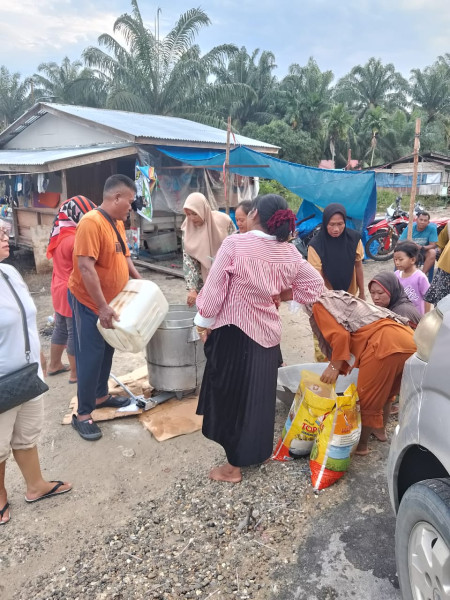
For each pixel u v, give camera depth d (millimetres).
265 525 2672
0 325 2395
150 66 27375
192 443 3518
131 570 2412
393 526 2635
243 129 40312
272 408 2961
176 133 11242
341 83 56375
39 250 9586
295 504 2822
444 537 1652
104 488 3055
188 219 3926
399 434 2084
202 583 2316
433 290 4203
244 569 2391
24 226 11789
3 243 2445
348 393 3004
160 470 3223
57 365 4785
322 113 42656
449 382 1782
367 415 3123
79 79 31469
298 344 5582
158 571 2400
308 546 2516
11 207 11977
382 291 3561
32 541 2625
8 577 2400
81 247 3162
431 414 1837
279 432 3625
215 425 2965
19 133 14000
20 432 2730
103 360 3848
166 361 3848
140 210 9961
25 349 2502
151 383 4008
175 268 10172
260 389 2855
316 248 4090
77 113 11773
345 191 8383
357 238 4129
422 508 1778
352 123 42469
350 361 3098
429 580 1770
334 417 2934
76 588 2318
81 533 2674
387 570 2348
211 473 3107
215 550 2520
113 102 26469
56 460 3354
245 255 2660
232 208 11961
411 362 2121
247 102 43219
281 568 2387
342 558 2430
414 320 3547
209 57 27609
